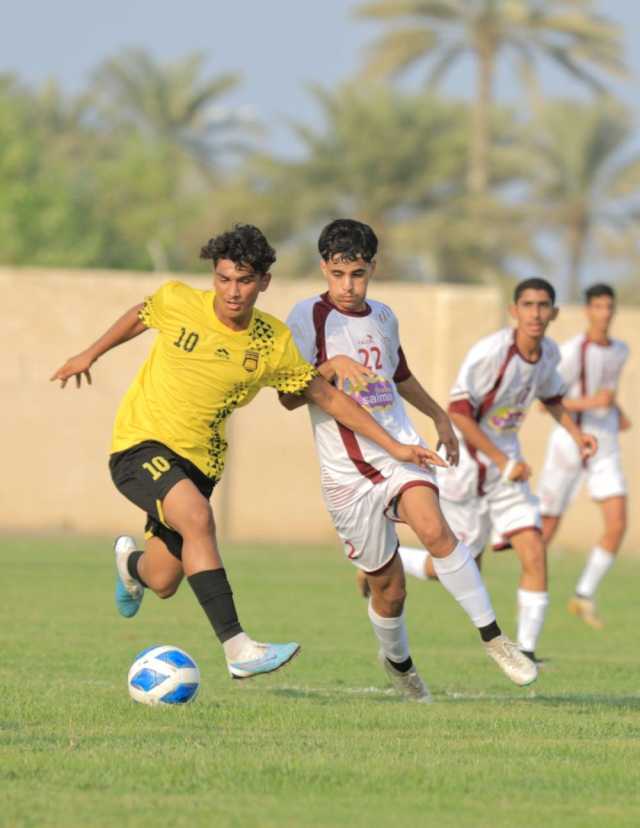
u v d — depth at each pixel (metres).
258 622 34.22
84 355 20.38
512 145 136.12
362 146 127.69
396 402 21.41
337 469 21.19
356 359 21.03
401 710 20.47
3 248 105.00
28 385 60.94
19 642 28.62
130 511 61.22
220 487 61.56
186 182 168.00
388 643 21.83
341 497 21.23
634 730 19.11
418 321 61.75
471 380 26.81
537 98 133.38
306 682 24.31
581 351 37.28
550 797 14.82
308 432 62.22
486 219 127.44
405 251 126.19
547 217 136.62
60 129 171.12
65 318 61.09
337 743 17.36
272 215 129.12
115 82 181.50
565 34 132.25
